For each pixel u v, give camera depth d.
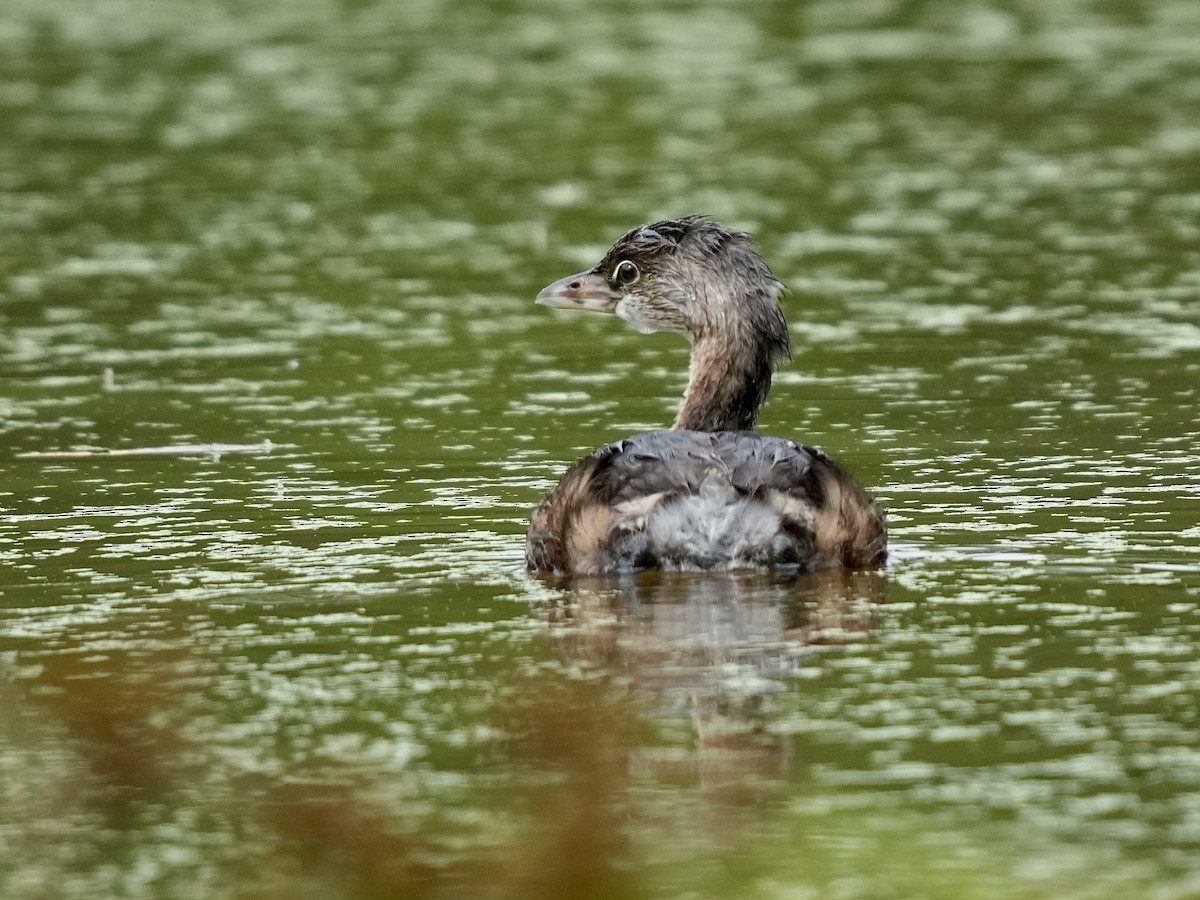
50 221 33.50
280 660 14.12
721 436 16.23
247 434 22.06
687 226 19.72
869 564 16.16
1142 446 20.75
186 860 11.19
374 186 35.56
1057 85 42.59
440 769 12.16
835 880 10.65
